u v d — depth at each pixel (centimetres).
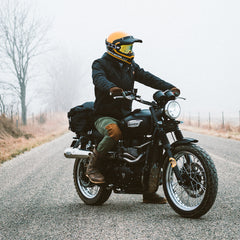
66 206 524
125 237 371
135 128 464
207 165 406
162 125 443
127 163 474
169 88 489
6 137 1744
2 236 398
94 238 373
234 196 540
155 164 452
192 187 429
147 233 379
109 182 494
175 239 357
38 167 927
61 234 393
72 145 561
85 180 548
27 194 616
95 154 489
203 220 417
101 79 459
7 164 1018
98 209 499
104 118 490
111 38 486
